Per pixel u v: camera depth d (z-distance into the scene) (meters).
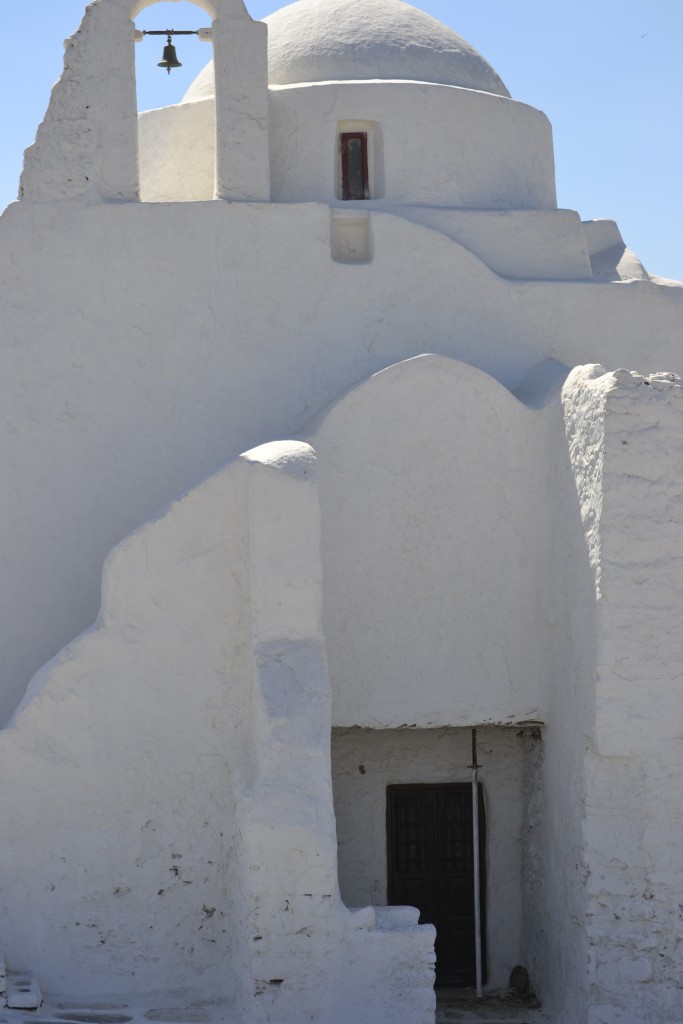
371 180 12.03
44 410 10.84
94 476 10.87
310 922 8.86
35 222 10.87
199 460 10.93
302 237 11.06
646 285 11.65
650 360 11.65
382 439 10.41
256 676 9.19
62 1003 9.38
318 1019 8.88
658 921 9.62
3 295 10.84
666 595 9.59
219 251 10.97
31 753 9.58
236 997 9.40
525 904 11.16
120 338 10.90
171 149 12.35
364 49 12.38
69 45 10.95
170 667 9.73
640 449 9.55
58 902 9.61
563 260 11.98
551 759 10.50
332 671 10.39
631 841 9.66
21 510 10.84
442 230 11.76
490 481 10.56
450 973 11.29
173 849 9.74
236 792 9.40
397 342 11.18
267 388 11.00
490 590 10.59
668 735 9.60
